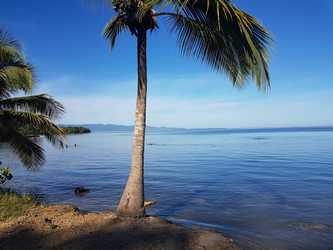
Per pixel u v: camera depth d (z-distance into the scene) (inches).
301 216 442.9
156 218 366.9
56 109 511.2
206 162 1196.5
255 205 510.9
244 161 1195.9
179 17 338.6
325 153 1437.0
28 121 485.1
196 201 545.0
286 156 1337.4
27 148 509.4
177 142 2876.5
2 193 488.7
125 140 3405.5
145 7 294.8
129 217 362.3
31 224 338.3
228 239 319.6
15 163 1161.4
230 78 354.9
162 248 285.0
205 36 335.6
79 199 568.4
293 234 364.5
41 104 501.4
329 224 403.9
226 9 273.3
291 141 2568.9
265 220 424.2
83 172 948.0
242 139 3206.2
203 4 306.8
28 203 437.4
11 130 491.5
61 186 706.2
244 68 339.0
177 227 343.0
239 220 426.0
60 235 309.4
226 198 566.9
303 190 626.2
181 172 931.3
